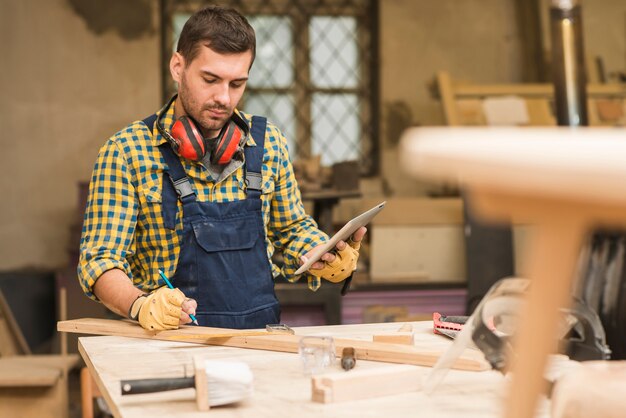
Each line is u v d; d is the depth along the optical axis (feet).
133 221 7.84
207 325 7.80
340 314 16.14
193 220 7.89
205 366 4.44
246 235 8.04
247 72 7.81
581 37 16.96
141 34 22.41
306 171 19.11
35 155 21.98
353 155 23.52
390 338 6.25
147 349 6.27
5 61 21.88
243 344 6.37
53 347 19.63
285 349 6.16
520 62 23.56
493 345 3.75
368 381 4.62
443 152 1.24
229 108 7.76
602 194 1.18
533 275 1.59
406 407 4.41
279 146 8.56
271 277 8.21
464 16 23.48
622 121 21.31
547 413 4.09
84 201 19.36
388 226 18.70
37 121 22.00
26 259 21.83
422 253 18.69
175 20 22.95
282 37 23.38
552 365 4.93
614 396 2.92
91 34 22.24
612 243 11.59
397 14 23.38
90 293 7.56
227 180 8.13
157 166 7.89
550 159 1.18
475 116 21.06
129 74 22.34
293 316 16.11
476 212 1.29
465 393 4.72
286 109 23.41
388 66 23.31
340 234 7.24
